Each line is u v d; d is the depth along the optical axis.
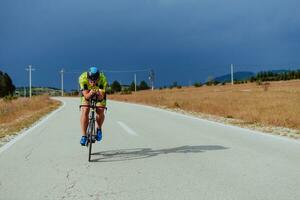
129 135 10.78
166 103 30.31
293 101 24.12
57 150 8.31
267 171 5.93
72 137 10.52
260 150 7.91
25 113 22.84
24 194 4.92
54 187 5.23
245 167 6.24
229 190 4.89
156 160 6.98
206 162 6.71
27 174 6.04
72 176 5.84
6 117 19.06
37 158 7.40
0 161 7.15
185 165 6.48
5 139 10.55
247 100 27.50
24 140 10.09
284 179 5.41
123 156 7.47
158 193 4.82
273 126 13.06
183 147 8.48
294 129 12.07
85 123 7.19
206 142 9.21
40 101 36.28
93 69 7.10
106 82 7.36
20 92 155.38
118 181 5.47
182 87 108.62
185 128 12.47
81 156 7.54
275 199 4.48
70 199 4.67
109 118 16.84
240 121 15.02
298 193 4.71
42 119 17.42
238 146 8.49
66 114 20.39
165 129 12.24
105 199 4.63
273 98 29.61
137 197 4.68
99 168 6.38
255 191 4.82
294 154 7.41
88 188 5.14
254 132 11.09
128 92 86.12
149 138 10.11
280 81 99.88
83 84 7.19
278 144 8.73
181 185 5.18
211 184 5.20
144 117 17.30
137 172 6.02
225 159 6.96
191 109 23.00
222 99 31.28
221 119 16.23
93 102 7.27
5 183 5.49
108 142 9.42
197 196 4.66
